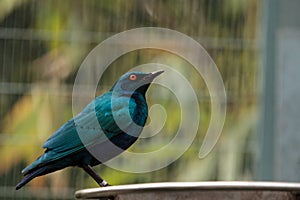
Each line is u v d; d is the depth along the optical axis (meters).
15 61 15.84
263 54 14.84
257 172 15.22
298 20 14.70
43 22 15.98
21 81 15.84
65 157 11.72
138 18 15.91
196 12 15.88
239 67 15.71
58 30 15.93
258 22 15.76
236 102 15.67
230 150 15.70
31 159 15.73
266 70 14.80
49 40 15.91
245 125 15.67
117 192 9.02
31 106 15.77
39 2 15.98
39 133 15.77
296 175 14.70
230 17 15.80
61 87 15.84
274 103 14.76
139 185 8.98
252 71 15.67
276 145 14.73
